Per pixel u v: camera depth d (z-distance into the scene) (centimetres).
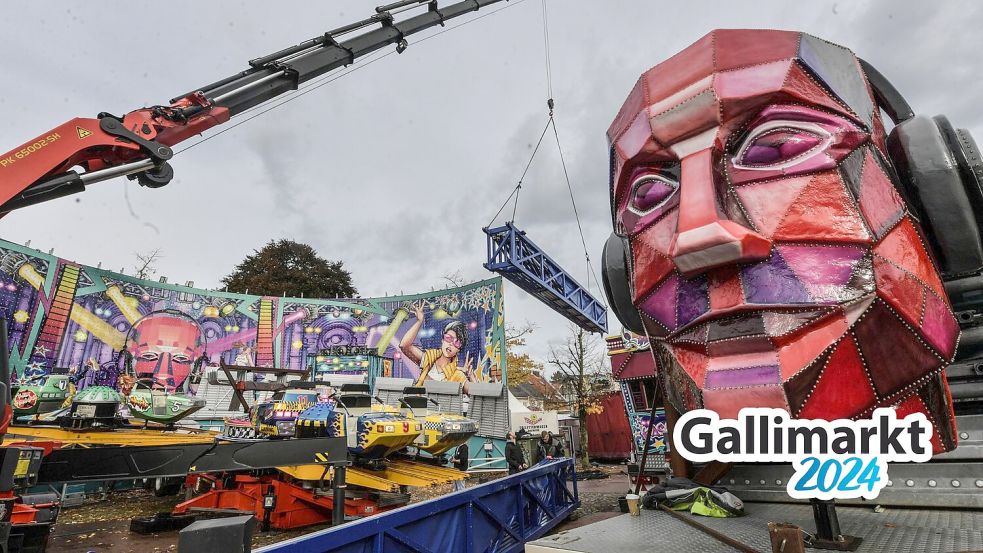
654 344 193
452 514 367
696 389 163
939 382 160
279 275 3384
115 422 1038
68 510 1020
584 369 2058
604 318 1934
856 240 148
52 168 441
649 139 182
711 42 179
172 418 1164
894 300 147
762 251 149
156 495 1173
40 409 1068
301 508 804
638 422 921
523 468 1107
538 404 2758
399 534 288
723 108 166
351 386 946
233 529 154
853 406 146
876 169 161
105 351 1617
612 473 1587
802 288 147
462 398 1722
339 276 3578
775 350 150
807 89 164
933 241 171
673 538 212
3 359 331
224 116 569
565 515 666
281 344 1970
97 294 1634
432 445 1020
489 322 1969
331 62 671
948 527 201
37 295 1495
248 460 505
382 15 754
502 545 453
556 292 1597
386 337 2092
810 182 156
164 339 1750
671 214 178
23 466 359
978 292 228
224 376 1505
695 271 161
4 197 415
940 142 167
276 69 621
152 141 500
